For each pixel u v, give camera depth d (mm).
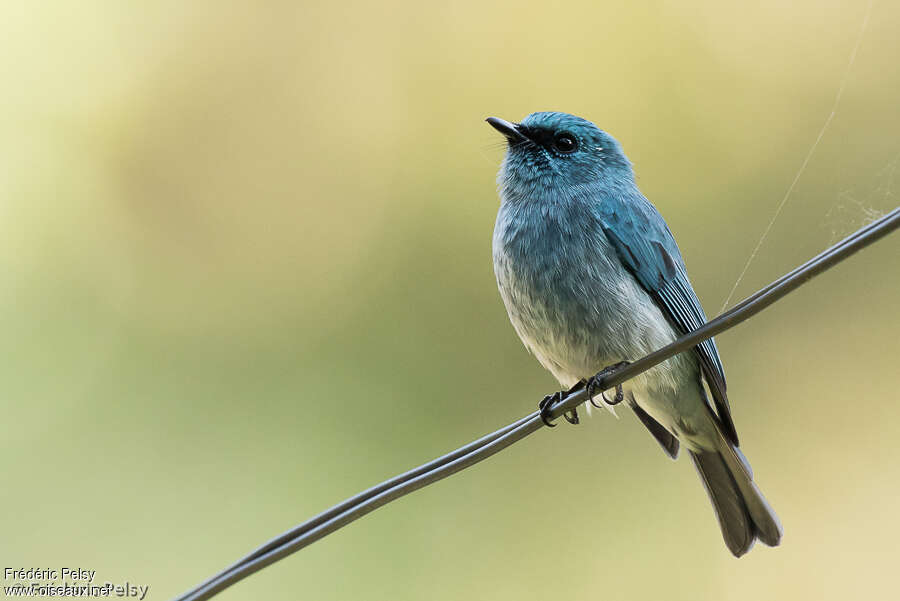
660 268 8273
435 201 14562
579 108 14969
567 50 15016
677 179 14609
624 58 14922
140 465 12203
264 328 13758
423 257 14320
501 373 13250
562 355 8164
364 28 15156
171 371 13164
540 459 12391
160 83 14680
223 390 13102
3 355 12688
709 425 8430
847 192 13391
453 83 14977
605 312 7973
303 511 12125
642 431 12234
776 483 12109
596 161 8594
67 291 13344
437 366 13484
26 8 14406
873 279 12484
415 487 6324
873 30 14039
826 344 12547
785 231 13305
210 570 11547
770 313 12781
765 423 12328
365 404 13180
